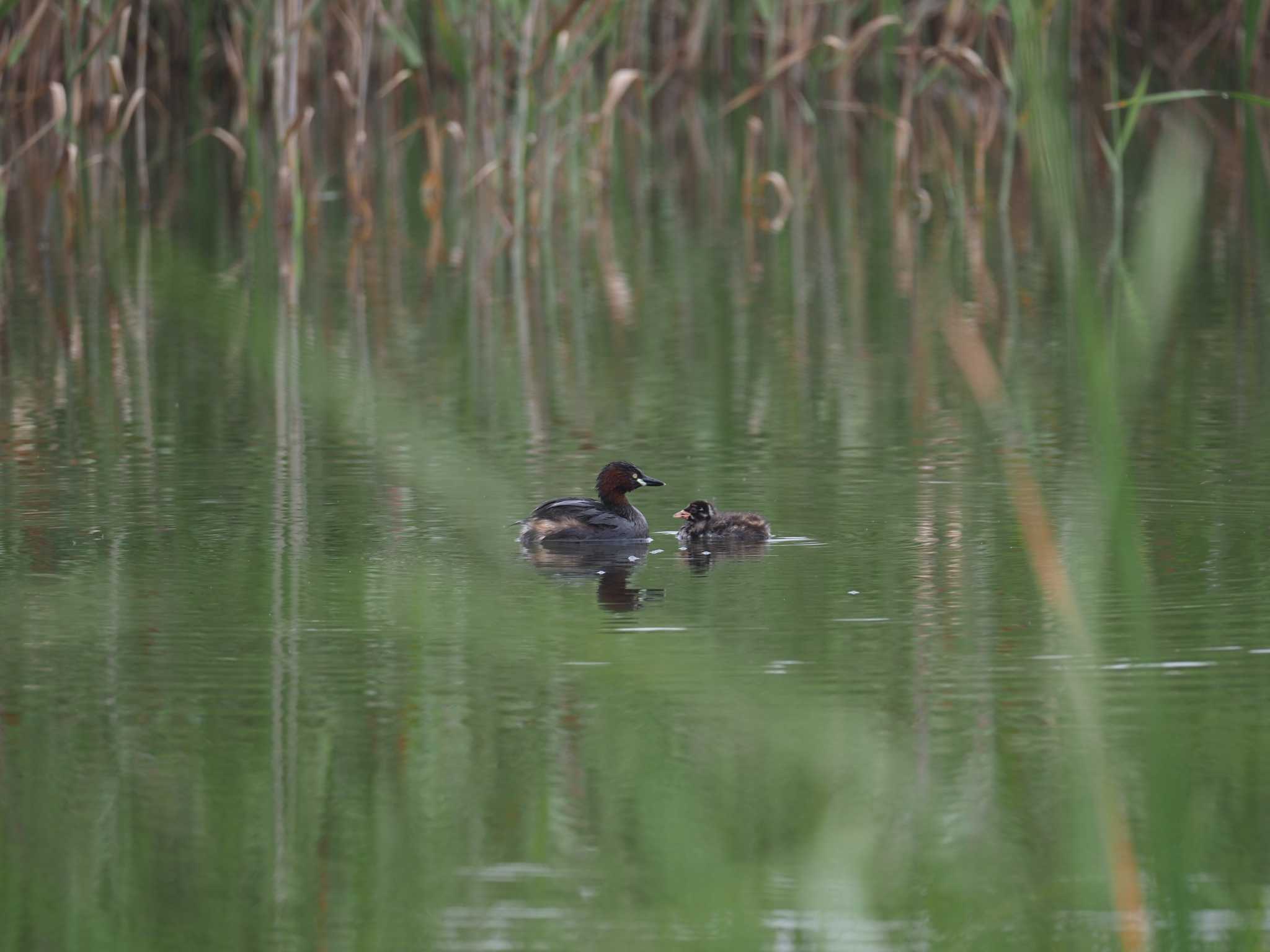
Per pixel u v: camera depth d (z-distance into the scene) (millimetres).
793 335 26312
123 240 35562
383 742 9578
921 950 6219
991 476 17188
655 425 20156
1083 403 21016
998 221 37562
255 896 7219
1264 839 6676
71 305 28766
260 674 11031
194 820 8289
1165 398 21156
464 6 37594
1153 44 54812
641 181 44312
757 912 4191
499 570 13953
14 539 14844
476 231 36844
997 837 7418
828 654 11180
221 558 14188
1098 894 6691
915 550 14414
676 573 13828
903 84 52250
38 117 43688
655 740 8914
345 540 14836
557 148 39062
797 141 45562
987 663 10938
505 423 20172
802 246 35125
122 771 9148
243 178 42188
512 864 7480
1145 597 3730
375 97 50375
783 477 17438
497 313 28188
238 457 18203
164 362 24141
